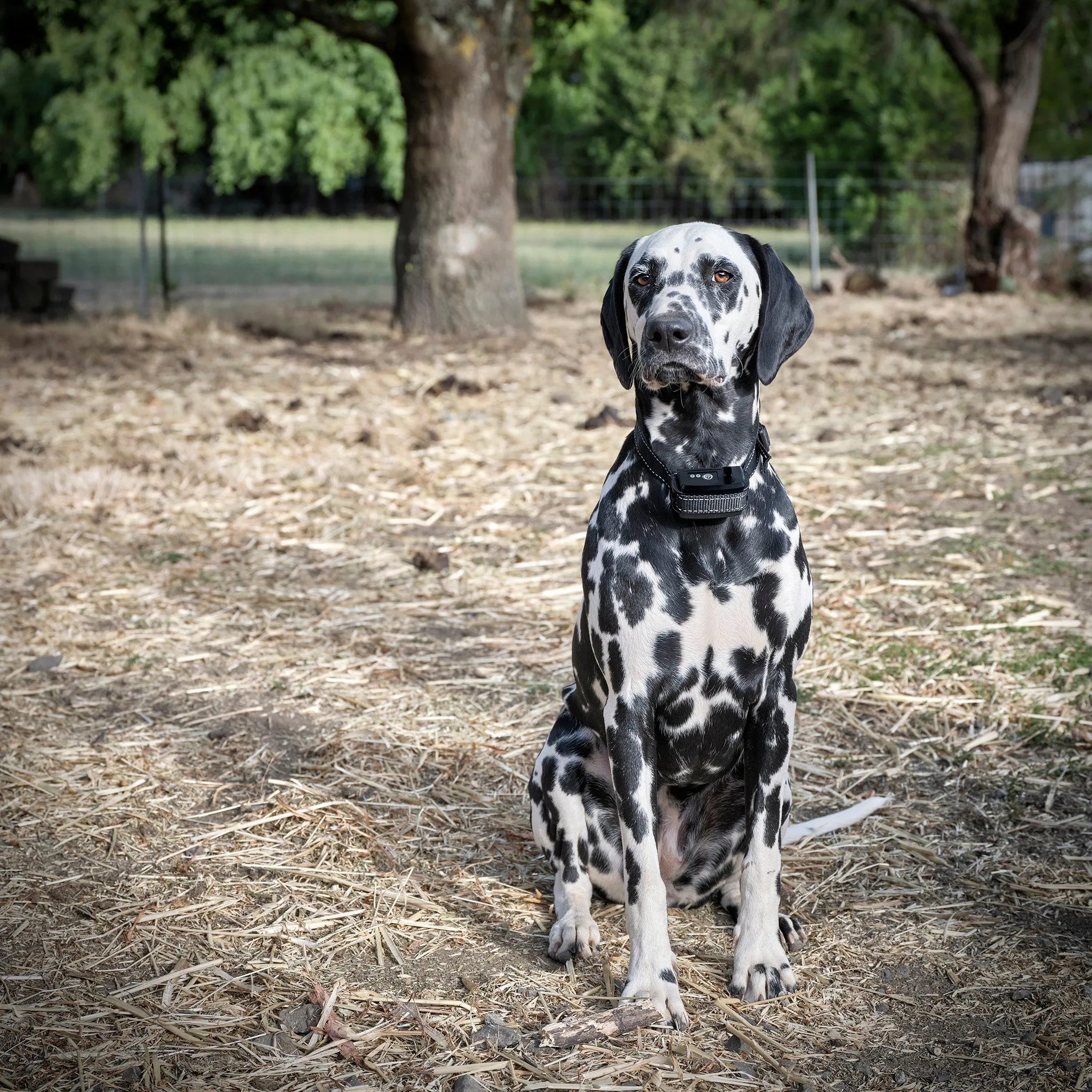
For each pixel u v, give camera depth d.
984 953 3.05
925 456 7.91
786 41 22.89
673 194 41.12
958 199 23.23
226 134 34.16
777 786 3.00
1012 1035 2.74
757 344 3.06
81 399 10.00
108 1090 2.54
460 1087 2.54
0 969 2.95
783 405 9.69
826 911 3.27
